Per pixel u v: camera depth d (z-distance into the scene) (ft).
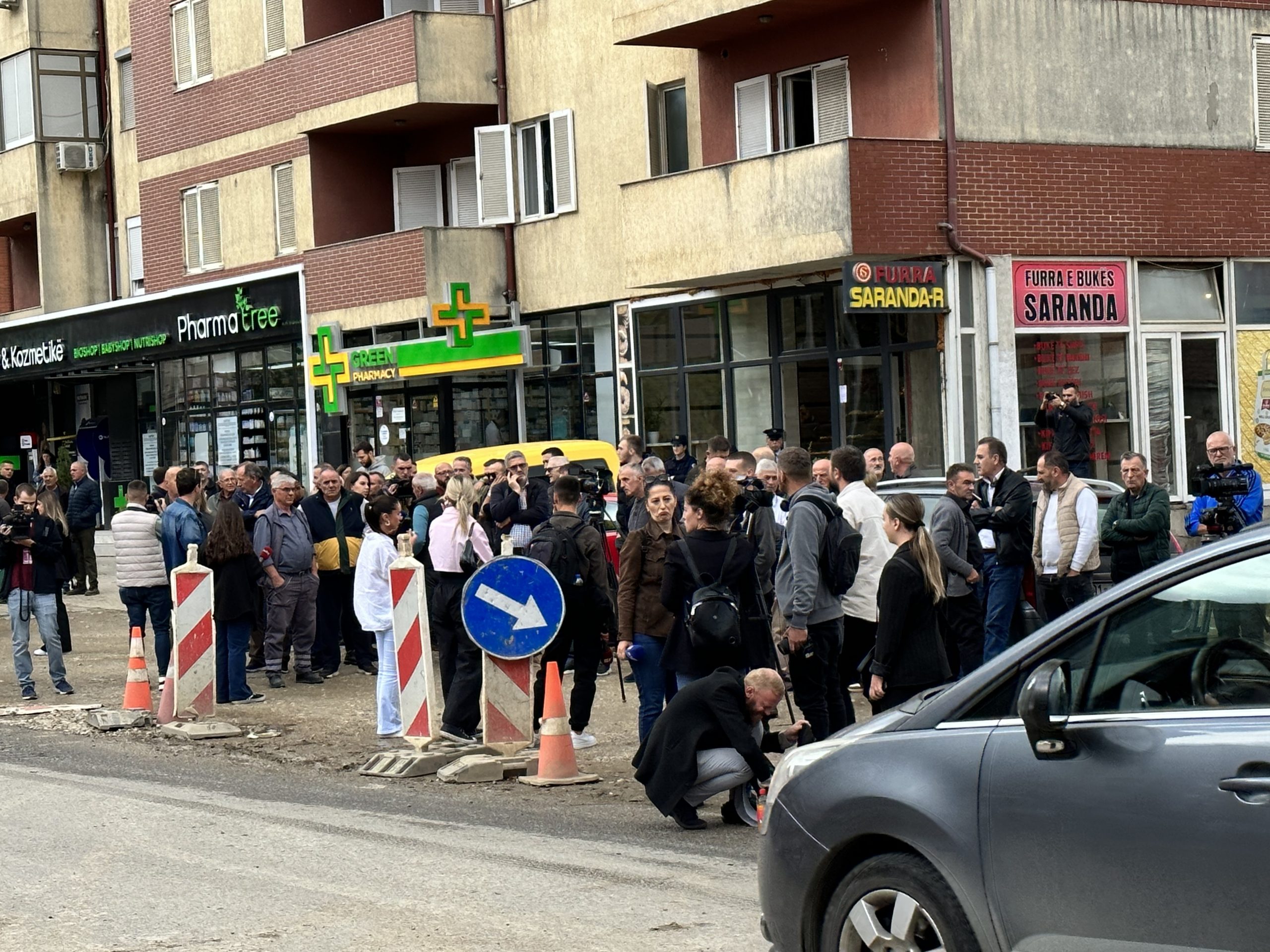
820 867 18.74
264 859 29.07
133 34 114.42
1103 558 48.11
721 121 79.56
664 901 25.70
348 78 95.30
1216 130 76.18
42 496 53.16
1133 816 16.28
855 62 73.36
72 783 37.63
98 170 123.34
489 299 91.56
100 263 123.65
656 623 36.78
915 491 49.52
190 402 113.29
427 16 90.94
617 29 78.84
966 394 70.49
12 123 123.85
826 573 35.22
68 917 25.02
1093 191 73.10
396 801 35.42
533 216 90.94
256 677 56.85
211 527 54.08
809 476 35.96
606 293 86.48
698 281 76.54
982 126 70.90
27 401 133.18
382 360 94.22
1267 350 77.25
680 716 31.73
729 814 32.45
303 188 100.01
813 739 35.27
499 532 52.16
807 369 76.28
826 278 74.33
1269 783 15.42
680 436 72.33
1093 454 73.00
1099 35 73.46
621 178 85.40
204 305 108.06
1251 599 16.31
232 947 23.18
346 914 24.98
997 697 17.89
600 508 56.13
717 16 74.13
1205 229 75.66
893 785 18.08
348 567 55.67
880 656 32.14
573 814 33.76
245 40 104.22
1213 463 45.52
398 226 100.48
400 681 40.01
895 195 68.95
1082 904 16.63
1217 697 16.29
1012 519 43.45
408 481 61.72
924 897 17.80
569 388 89.61
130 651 49.70
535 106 90.07
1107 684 17.01
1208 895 15.76
